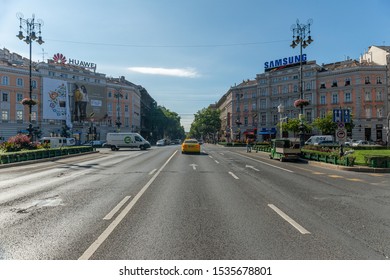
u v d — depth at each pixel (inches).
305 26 997.8
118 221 231.5
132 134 1717.5
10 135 2320.4
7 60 2642.7
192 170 598.5
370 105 2363.4
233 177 495.5
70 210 267.4
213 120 4033.0
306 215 251.4
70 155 1041.5
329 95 2536.9
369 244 183.6
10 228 213.5
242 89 3221.0
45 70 2524.6
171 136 6486.2
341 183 437.1
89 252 169.5
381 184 429.4
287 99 2792.8
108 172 565.3
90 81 2871.6
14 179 476.4
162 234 199.9
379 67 2369.6
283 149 829.2
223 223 226.4
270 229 211.6
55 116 2517.2
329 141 1626.5
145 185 409.1
